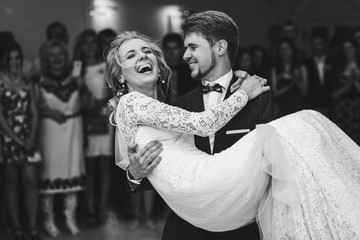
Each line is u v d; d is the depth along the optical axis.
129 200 7.49
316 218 3.14
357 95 8.30
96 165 7.39
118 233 6.82
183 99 3.80
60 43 7.00
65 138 6.93
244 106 3.60
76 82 7.08
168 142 3.42
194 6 10.34
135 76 3.53
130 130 3.43
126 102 3.44
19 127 6.54
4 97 6.50
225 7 10.95
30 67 7.47
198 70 3.66
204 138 3.63
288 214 3.21
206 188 3.25
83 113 7.24
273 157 3.19
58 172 6.90
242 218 3.35
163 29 9.90
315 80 8.33
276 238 3.24
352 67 8.36
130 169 3.46
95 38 7.38
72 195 7.01
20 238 6.51
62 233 6.85
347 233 3.11
